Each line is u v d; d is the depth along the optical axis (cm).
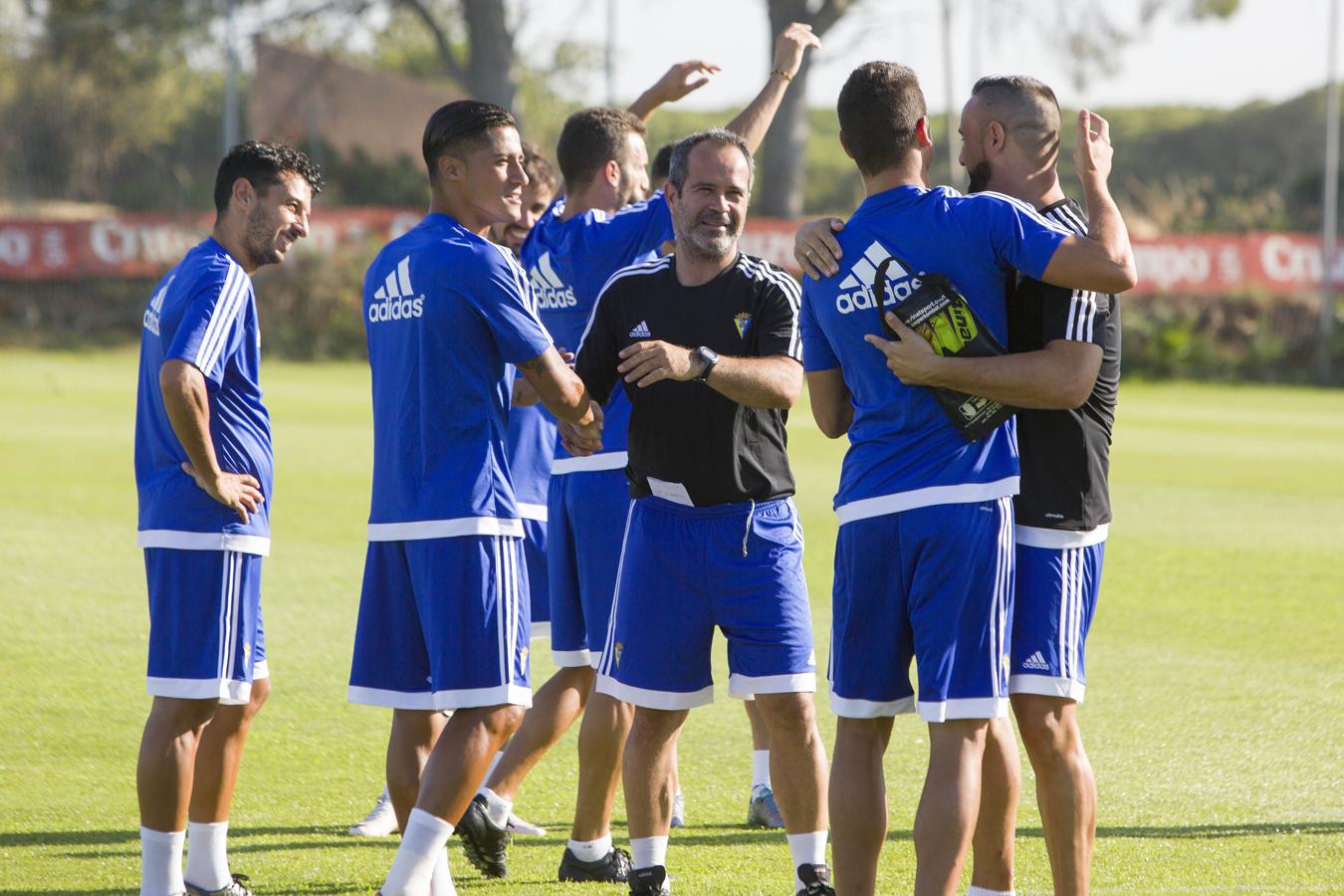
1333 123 11975
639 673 1525
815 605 3272
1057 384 1322
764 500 1521
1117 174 18662
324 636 2845
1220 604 3266
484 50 13812
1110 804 1894
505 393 1521
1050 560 1391
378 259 1520
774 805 1852
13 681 2475
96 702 2361
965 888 1582
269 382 9581
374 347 1513
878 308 1370
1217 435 7431
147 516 1497
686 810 1933
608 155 1878
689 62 2109
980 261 1342
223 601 1479
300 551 3750
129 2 15275
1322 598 3338
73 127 13600
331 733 2233
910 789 1991
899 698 1413
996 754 1418
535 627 1938
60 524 4075
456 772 1446
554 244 1852
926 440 1368
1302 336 12194
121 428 6544
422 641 1509
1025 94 1409
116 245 11731
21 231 11550
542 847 1775
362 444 6178
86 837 1736
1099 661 2733
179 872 1481
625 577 1545
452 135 1489
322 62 14325
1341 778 2020
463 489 1461
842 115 1404
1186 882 1566
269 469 1540
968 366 1324
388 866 1653
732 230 1506
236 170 1528
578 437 1575
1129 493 5156
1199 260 12288
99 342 11475
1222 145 19925
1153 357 11906
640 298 1552
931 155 1418
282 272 11781
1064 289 1338
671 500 1519
